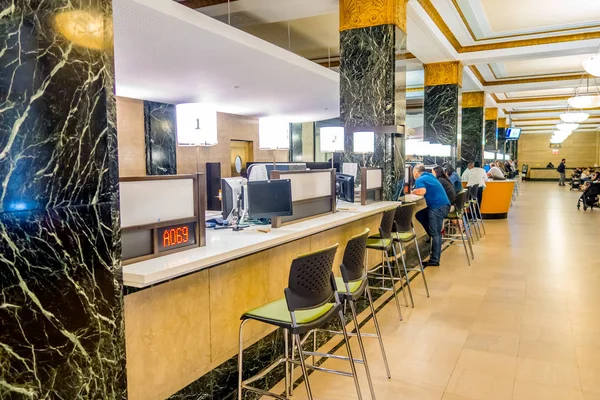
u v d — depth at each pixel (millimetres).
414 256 6648
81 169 1648
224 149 11469
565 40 8586
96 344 1714
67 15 1586
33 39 1465
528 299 4625
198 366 2645
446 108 9695
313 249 4027
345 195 5309
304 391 2836
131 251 2180
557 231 8852
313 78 7617
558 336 3658
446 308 4379
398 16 5785
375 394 2789
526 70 11781
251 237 2932
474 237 8250
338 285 2939
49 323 1531
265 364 3242
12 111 1405
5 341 1396
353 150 5844
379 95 5730
